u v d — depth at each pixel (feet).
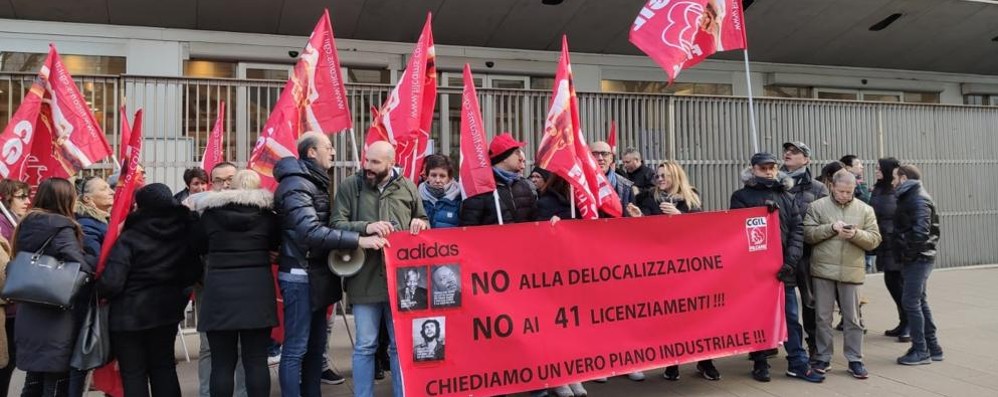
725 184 32.68
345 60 35.09
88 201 15.11
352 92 27.61
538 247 14.38
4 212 15.76
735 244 16.42
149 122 25.26
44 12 30.50
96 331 12.57
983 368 18.39
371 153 13.60
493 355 13.91
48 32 30.91
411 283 13.33
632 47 39.63
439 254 13.56
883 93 47.44
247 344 12.84
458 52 37.22
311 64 17.03
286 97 16.63
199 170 18.04
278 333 16.15
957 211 37.58
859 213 17.08
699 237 16.03
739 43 18.81
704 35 18.71
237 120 26.22
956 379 17.40
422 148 18.02
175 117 25.41
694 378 17.72
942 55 45.29
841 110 35.04
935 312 26.07
